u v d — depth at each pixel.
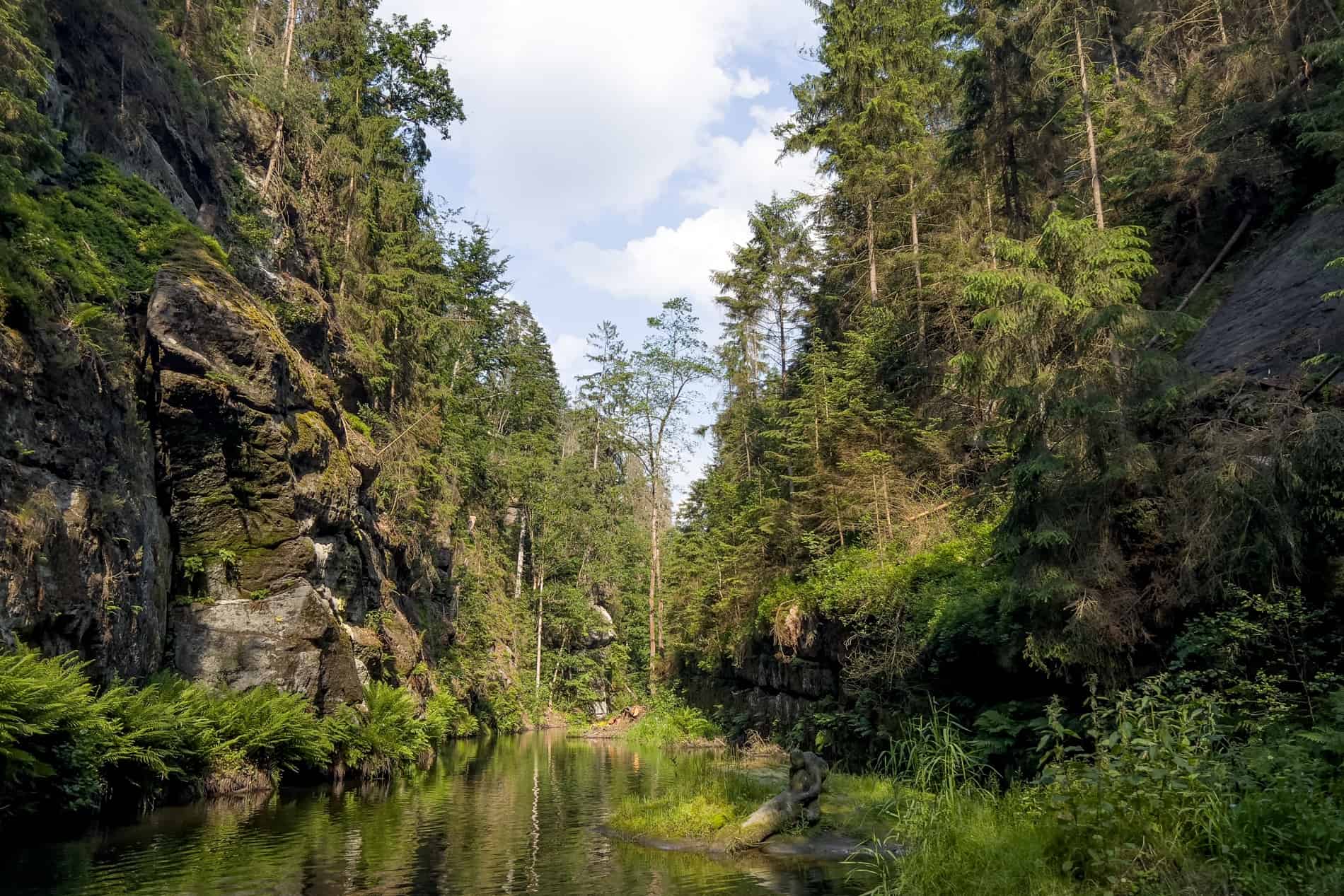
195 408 16.08
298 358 20.36
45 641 11.45
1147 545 10.23
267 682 16.33
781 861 9.46
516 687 41.81
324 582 19.52
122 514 13.78
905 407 21.33
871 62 24.84
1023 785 9.51
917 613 15.25
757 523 26.73
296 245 24.78
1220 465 9.19
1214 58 18.97
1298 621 8.38
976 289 11.00
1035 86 17.52
